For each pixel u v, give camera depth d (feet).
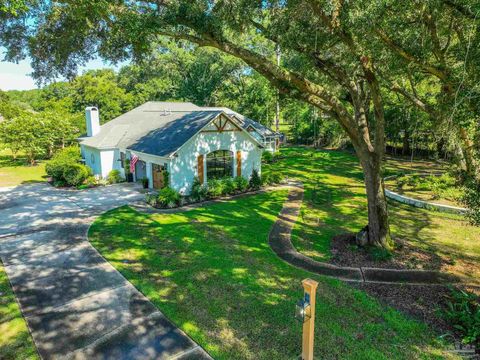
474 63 24.02
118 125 85.81
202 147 63.16
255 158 72.49
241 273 30.14
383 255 32.63
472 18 23.12
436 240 38.86
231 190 64.13
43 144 102.37
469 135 28.27
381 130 33.04
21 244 38.09
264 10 30.76
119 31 27.14
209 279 28.99
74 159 83.41
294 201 58.59
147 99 177.27
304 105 124.06
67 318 23.58
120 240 39.06
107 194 63.87
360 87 37.40
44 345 20.81
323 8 24.66
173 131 67.62
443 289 27.14
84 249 36.45
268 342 20.67
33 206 55.21
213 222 46.11
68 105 147.54
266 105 141.18
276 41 31.22
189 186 62.59
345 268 31.12
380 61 32.60
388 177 75.82
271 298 25.82
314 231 42.14
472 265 31.78
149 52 32.19
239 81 161.07
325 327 22.04
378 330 21.72
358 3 22.95
